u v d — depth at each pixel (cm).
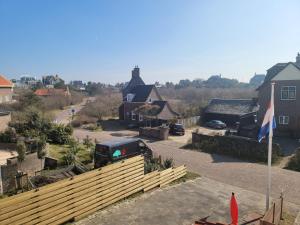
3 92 4991
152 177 1448
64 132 2508
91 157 1964
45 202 1006
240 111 4069
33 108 3244
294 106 3177
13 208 923
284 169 1986
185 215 1178
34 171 1634
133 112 4088
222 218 1169
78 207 1112
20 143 1817
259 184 1653
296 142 2892
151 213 1182
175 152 2475
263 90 3388
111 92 10256
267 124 1148
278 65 3469
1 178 1309
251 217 1164
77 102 7631
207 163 2109
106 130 3816
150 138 3186
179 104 5444
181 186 1527
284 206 1335
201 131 3691
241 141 2361
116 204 1256
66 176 1477
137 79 5903
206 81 12962
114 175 1253
